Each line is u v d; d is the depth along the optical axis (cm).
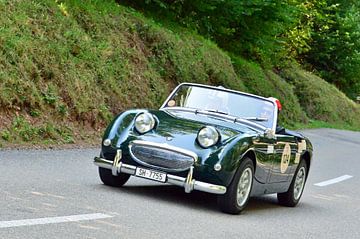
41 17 1981
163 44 2706
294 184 1220
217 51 3366
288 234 927
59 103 1748
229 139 990
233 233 866
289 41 5359
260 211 1112
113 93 2108
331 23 6594
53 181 1059
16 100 1606
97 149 1634
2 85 1584
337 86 6956
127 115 1071
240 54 4250
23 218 765
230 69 3412
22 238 679
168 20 3225
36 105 1670
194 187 964
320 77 6638
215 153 968
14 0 1927
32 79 1727
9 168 1122
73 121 1792
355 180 1817
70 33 2064
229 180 972
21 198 880
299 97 5325
